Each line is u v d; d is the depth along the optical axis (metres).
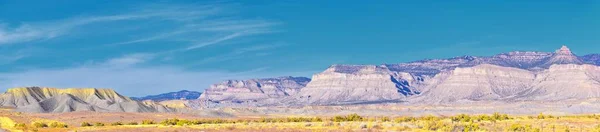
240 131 107.06
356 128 113.94
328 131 105.44
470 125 111.69
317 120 159.50
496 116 148.75
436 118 149.00
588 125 119.50
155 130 111.75
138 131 109.88
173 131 109.00
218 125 136.62
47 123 160.12
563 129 109.50
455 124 115.62
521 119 145.12
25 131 116.38
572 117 154.38
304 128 114.19
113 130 113.94
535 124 122.31
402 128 111.19
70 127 137.12
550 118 148.88
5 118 174.00
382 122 135.00
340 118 160.50
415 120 142.50
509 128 108.81
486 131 105.31
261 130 107.56
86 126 146.25
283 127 119.50
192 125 141.62
